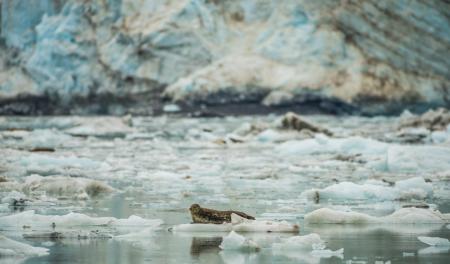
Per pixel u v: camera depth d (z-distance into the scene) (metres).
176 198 45.22
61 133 110.56
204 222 34.88
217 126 129.88
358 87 151.12
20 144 95.25
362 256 27.77
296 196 46.31
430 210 37.38
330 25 157.12
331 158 76.06
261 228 33.31
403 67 156.50
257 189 50.28
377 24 158.75
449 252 28.53
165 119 145.25
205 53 159.25
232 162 72.75
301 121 106.50
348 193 45.28
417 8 160.25
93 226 34.31
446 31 159.75
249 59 155.88
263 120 141.88
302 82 150.75
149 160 74.00
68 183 46.69
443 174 57.69
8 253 27.92
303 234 32.59
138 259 27.23
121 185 52.44
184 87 152.88
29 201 42.31
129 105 158.25
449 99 155.12
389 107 151.75
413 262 26.72
